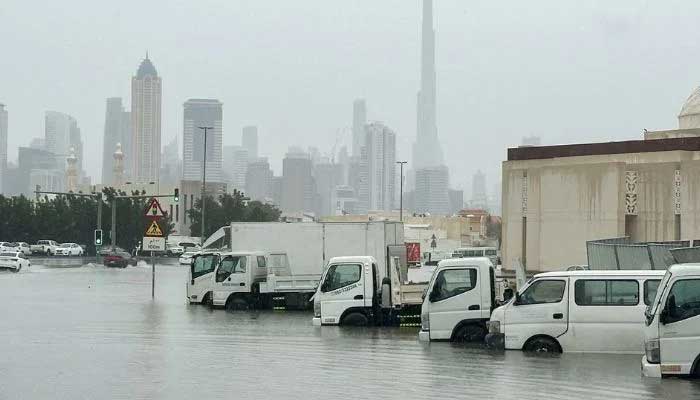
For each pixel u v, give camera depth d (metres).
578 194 44.44
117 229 112.69
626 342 21.92
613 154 44.41
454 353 23.14
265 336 27.97
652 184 42.50
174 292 51.03
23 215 110.06
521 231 47.62
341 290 31.64
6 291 50.78
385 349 24.20
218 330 30.06
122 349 24.30
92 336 27.86
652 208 42.50
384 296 31.42
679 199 41.56
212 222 127.56
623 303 22.03
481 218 129.88
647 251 26.72
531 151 48.03
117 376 19.16
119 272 79.06
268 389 17.38
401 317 31.75
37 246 103.25
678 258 23.84
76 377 19.02
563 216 45.12
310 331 29.73
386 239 42.03
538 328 22.52
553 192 45.69
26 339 26.88
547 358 21.67
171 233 141.38
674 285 18.34
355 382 18.25
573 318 22.28
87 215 112.38
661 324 18.34
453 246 115.06
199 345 25.36
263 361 21.69
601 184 43.41
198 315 36.59
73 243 108.12
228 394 16.81
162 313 37.34
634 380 18.34
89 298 45.62
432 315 26.05
